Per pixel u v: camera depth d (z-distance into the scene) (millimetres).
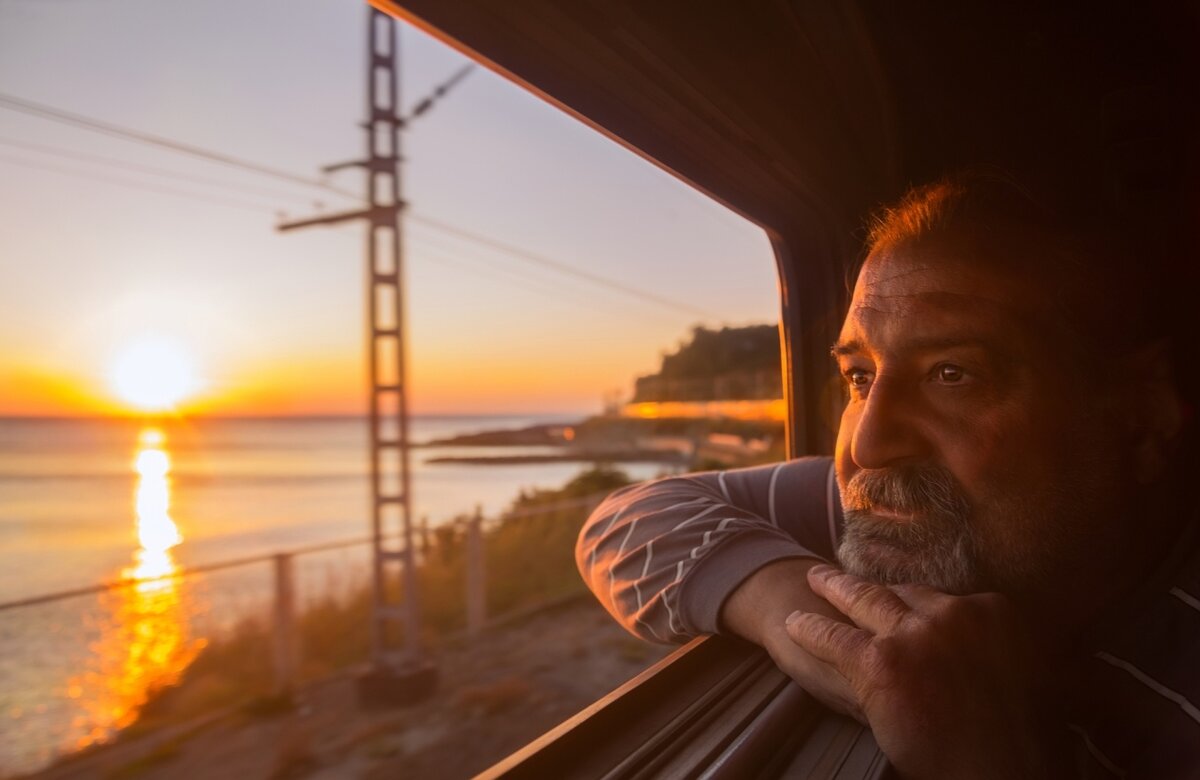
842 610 825
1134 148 1527
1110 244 854
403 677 6578
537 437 94562
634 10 905
